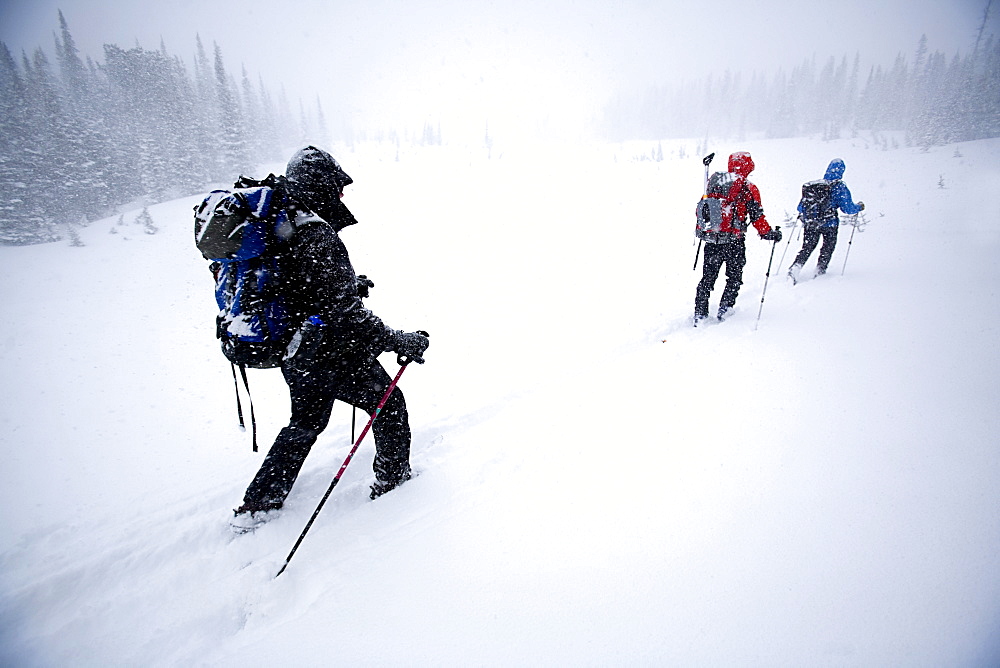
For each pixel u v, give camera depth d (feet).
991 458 7.02
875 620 4.57
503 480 7.70
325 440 10.44
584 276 29.04
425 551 6.20
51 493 10.46
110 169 87.61
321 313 6.20
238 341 6.11
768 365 11.29
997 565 5.10
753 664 4.25
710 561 5.51
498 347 16.44
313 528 7.08
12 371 22.08
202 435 13.15
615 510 6.61
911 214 40.93
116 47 111.65
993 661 4.03
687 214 53.36
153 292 40.27
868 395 9.30
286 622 5.31
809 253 20.63
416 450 9.26
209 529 7.26
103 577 6.38
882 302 15.83
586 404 10.37
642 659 4.42
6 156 69.46
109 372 20.98
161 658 5.08
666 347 13.71
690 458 7.70
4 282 45.21
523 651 4.62
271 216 5.92
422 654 4.69
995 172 71.10
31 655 5.24
